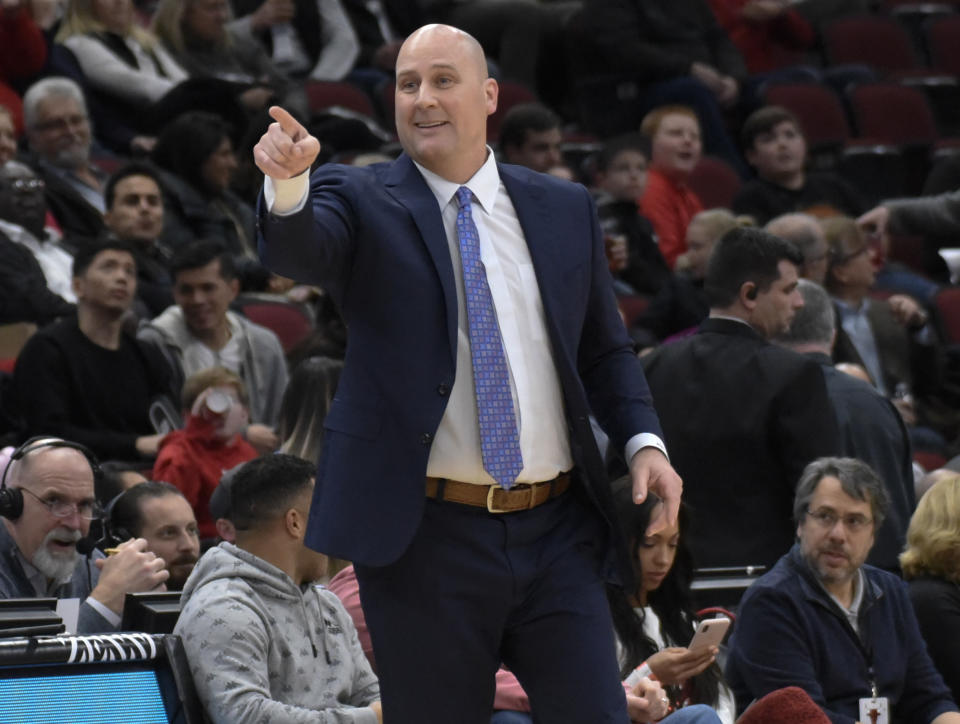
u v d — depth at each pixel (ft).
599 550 30.94
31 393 66.95
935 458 81.05
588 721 29.48
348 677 43.09
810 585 51.70
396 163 31.04
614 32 122.31
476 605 29.84
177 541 50.62
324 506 29.66
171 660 35.73
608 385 31.65
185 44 109.09
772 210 103.91
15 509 46.39
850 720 49.70
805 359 55.31
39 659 34.01
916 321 85.87
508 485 29.50
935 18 144.97
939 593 55.31
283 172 26.81
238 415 61.93
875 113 129.29
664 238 102.32
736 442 54.70
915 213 94.79
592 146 114.93
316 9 122.72
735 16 136.77
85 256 68.44
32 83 99.86
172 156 89.30
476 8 131.75
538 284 30.53
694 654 45.11
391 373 29.48
